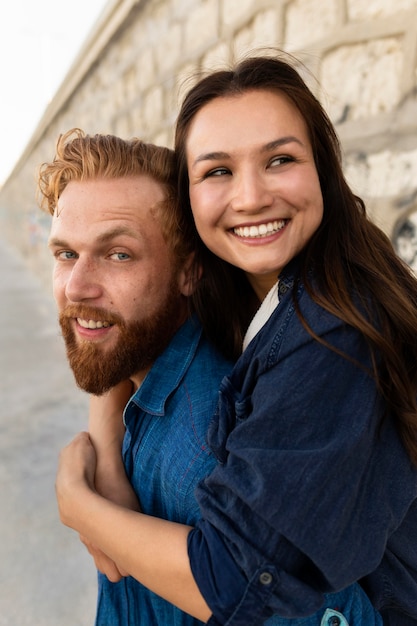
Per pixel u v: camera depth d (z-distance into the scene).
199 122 0.72
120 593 0.81
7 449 2.99
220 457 0.63
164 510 0.75
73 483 0.78
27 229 11.98
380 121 1.53
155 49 3.26
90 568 2.00
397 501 0.61
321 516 0.54
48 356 4.90
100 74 4.71
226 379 0.68
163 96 3.19
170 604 0.77
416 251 1.45
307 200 0.71
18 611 1.82
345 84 1.63
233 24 2.24
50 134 8.27
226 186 0.72
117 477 0.83
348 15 1.60
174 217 0.77
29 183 11.19
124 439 0.84
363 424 0.58
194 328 0.83
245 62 0.74
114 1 3.67
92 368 0.77
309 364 0.60
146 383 0.77
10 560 2.07
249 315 0.92
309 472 0.54
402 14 1.42
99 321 0.75
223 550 0.57
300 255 0.74
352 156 1.64
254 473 0.56
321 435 0.57
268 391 0.60
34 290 8.85
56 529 2.24
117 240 0.73
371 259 0.75
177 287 0.81
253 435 0.58
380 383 0.61
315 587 0.57
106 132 4.75
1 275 10.67
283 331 0.65
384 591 0.70
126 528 0.68
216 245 0.76
